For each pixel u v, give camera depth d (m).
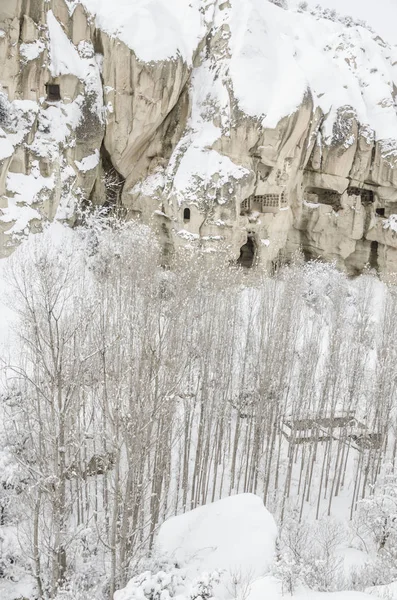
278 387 21.55
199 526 14.55
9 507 16.33
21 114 26.94
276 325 21.53
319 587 12.08
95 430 16.67
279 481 23.47
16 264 19.08
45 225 27.72
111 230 28.00
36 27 27.64
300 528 16.73
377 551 17.72
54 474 12.79
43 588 14.77
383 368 22.19
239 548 13.46
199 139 31.33
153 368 12.23
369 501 17.84
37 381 14.52
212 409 19.98
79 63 30.14
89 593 13.16
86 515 17.48
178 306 15.68
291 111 30.12
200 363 19.59
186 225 30.50
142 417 11.84
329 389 23.64
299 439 23.27
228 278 23.14
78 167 30.25
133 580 11.37
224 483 22.89
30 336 13.94
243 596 10.16
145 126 31.17
